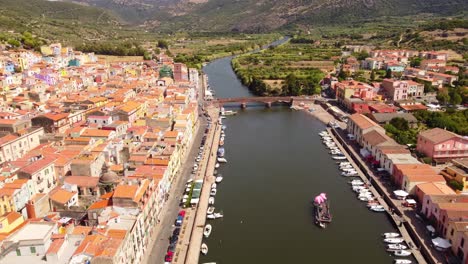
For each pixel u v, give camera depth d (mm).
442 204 132000
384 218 148500
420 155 196125
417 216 142875
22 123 190500
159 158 163750
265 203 160875
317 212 150250
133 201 116188
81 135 185375
